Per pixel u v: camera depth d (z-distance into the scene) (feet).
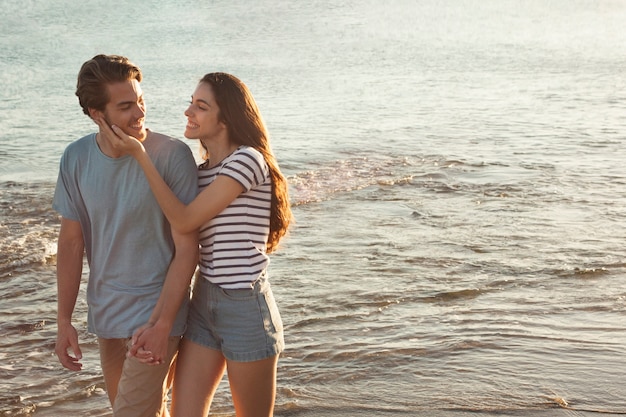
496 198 30.71
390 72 78.43
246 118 11.21
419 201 30.35
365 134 45.70
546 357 16.44
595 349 16.85
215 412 14.65
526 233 25.89
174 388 11.35
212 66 78.18
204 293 11.12
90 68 10.34
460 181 33.71
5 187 32.76
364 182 33.53
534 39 114.52
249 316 10.94
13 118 49.90
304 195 31.24
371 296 20.35
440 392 15.10
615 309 19.20
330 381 15.61
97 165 10.81
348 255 23.76
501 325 18.25
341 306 19.72
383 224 27.14
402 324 18.48
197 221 10.68
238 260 10.93
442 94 63.87
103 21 105.70
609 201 30.19
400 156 39.14
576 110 55.52
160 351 10.61
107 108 10.39
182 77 70.49
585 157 39.01
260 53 90.12
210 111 11.21
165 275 11.07
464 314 19.01
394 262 23.06
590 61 89.56
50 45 86.53
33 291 21.44
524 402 14.62
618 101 59.98
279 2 142.41
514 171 35.68
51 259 23.93
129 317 10.96
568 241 24.97
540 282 21.25
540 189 32.14
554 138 44.39
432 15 144.05
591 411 14.28
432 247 24.50
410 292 20.62
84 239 11.41
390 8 149.48
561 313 18.98
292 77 72.84
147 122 49.75
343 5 147.33
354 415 14.28
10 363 16.84
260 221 11.14
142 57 82.69
